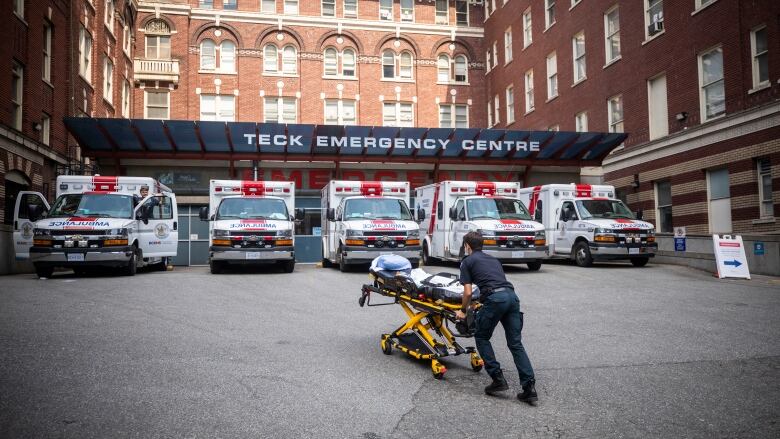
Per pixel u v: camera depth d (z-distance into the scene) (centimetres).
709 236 1758
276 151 2405
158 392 546
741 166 1842
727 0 1906
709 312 1003
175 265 2398
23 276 1634
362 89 3641
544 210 2031
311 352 721
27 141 1928
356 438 448
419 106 3728
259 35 3519
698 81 2041
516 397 560
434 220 1953
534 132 2377
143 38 3353
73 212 1570
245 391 557
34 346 706
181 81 3384
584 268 1786
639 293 1232
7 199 1850
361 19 3706
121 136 2202
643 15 2338
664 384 597
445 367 667
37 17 2041
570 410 521
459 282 625
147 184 1692
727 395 561
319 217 2502
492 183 1858
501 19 3659
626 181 2439
